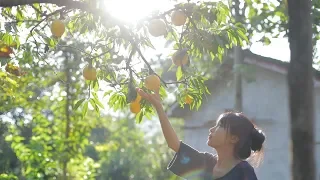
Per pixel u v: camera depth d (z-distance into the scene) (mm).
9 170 13461
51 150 13758
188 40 5020
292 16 3387
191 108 5371
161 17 4914
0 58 5578
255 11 12086
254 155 4465
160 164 32500
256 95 18875
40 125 13758
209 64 16562
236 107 14781
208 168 4473
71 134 14055
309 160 3275
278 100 18562
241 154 4289
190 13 4957
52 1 4625
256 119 18703
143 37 4922
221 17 5180
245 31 5137
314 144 3293
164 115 4641
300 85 3330
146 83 4773
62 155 13695
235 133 4270
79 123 14133
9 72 6242
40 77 12141
